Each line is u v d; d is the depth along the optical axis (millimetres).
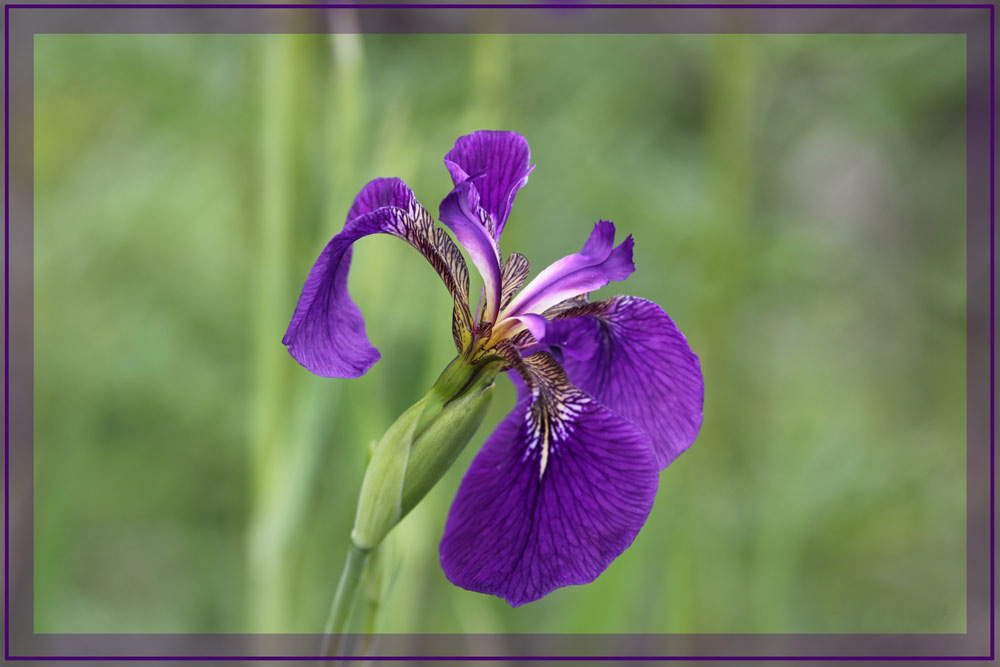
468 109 1029
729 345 1190
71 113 1315
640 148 1372
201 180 1291
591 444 875
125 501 1333
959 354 1538
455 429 875
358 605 908
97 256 1343
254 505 1000
